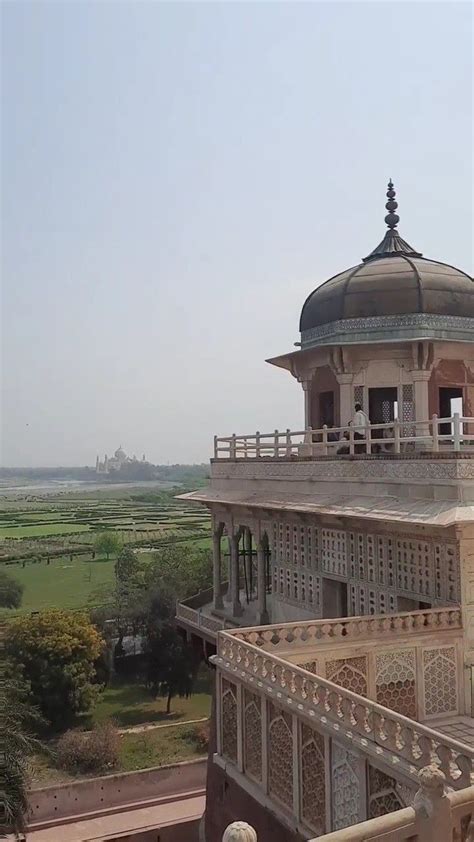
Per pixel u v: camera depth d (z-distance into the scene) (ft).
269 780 42.78
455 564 47.52
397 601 53.16
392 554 53.78
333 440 73.72
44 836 87.92
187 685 155.53
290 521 67.26
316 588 63.36
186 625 82.89
